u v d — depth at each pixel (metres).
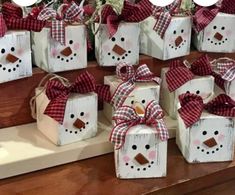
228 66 0.81
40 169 0.67
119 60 0.77
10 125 0.75
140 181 0.65
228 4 0.83
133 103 0.73
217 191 0.70
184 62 0.79
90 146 0.70
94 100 0.70
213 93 0.79
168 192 0.65
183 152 0.71
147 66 0.79
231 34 0.84
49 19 0.71
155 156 0.65
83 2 0.77
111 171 0.67
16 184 0.64
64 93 0.68
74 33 0.71
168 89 0.78
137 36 0.76
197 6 0.83
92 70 0.77
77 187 0.63
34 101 0.74
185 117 0.69
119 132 0.63
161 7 0.79
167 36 0.78
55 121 0.68
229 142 0.70
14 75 0.70
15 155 0.66
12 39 0.68
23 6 0.70
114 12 0.75
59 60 0.72
